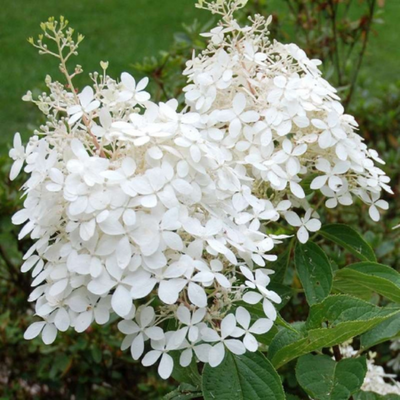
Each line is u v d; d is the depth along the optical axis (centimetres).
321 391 65
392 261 125
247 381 59
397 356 118
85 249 55
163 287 53
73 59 326
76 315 55
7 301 134
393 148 173
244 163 66
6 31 362
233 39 72
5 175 119
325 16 152
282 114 68
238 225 61
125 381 129
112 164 58
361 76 174
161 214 55
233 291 60
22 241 121
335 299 64
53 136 60
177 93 122
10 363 129
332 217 132
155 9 394
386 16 362
